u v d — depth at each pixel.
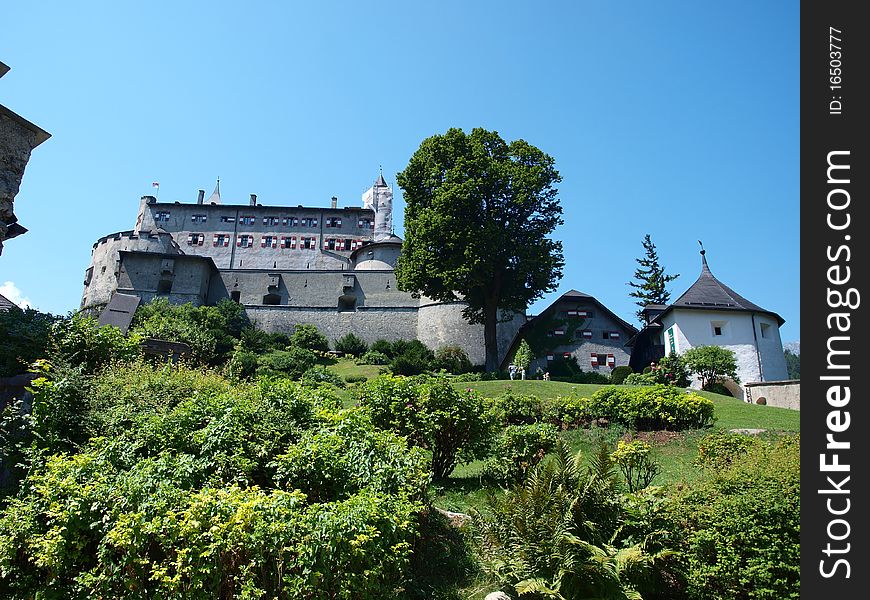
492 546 7.11
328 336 60.25
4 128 9.71
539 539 6.60
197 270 62.00
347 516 5.62
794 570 5.81
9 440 8.58
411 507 6.80
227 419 8.29
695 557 6.45
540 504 6.81
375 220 84.06
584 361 42.34
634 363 44.28
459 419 11.44
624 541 6.89
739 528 6.14
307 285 64.75
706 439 9.64
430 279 39.53
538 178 39.91
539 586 6.17
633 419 18.05
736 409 19.95
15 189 9.74
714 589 6.23
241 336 53.84
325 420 8.98
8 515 6.07
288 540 5.46
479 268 37.81
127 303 33.69
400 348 55.56
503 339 55.41
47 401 8.97
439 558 7.72
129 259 61.50
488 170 39.69
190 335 34.06
